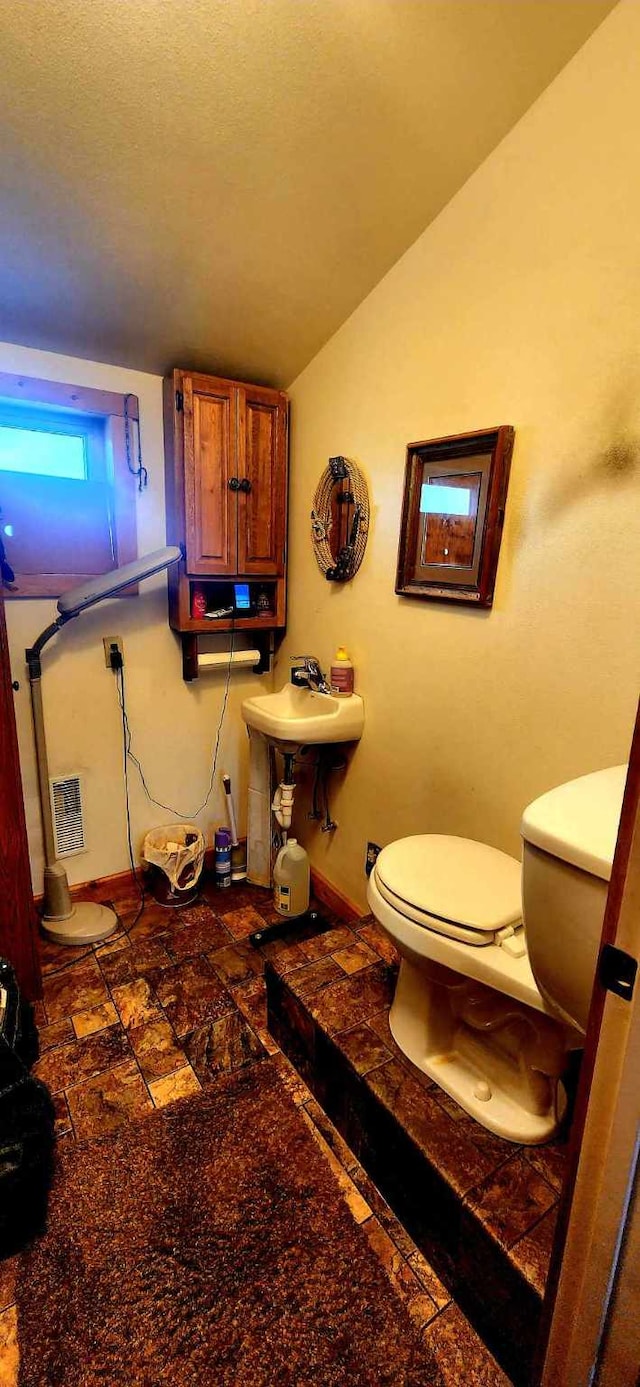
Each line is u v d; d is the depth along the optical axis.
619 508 1.23
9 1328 1.07
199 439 2.09
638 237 1.13
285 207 1.53
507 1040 1.27
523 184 1.33
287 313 1.91
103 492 2.15
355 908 2.28
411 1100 1.29
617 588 1.25
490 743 1.61
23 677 2.08
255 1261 1.18
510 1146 1.20
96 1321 1.08
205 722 2.57
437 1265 1.16
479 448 1.51
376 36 1.16
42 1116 1.26
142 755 2.43
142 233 1.57
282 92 1.26
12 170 1.35
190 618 2.26
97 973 1.99
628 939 0.58
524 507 1.42
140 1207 1.27
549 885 0.96
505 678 1.54
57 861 2.26
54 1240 1.20
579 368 1.26
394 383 1.79
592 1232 0.66
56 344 1.90
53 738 2.20
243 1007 1.86
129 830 2.46
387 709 1.99
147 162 1.38
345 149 1.39
